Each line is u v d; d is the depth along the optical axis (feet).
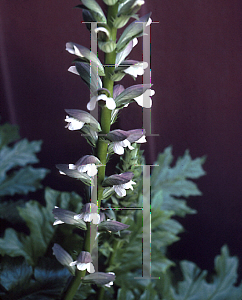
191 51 3.90
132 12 1.97
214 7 3.86
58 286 2.61
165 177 3.37
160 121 3.87
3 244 2.79
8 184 3.51
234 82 3.97
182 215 3.17
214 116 3.98
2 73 3.98
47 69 4.03
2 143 3.72
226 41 3.92
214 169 3.97
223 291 2.67
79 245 2.83
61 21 3.90
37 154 4.05
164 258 2.77
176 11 3.83
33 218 2.90
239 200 3.95
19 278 2.63
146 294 2.57
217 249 3.75
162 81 3.89
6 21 3.90
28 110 4.08
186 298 2.64
